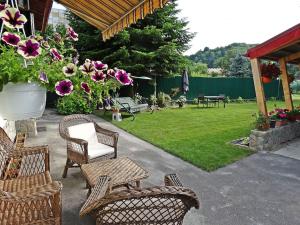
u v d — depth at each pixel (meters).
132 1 2.94
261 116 6.34
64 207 3.38
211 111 13.43
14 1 2.06
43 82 1.45
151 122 9.99
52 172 4.62
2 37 1.40
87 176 3.34
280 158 5.55
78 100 1.71
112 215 1.76
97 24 4.50
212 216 3.23
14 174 3.28
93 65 1.65
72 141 4.10
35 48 1.42
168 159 5.51
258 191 3.97
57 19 16.03
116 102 10.66
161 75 15.58
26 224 2.07
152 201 1.76
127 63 13.88
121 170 3.55
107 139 4.86
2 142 3.12
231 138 7.29
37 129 8.30
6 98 1.42
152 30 13.71
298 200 3.69
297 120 7.59
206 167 4.91
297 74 23.11
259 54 6.15
